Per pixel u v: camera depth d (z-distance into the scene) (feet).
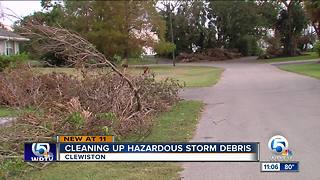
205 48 256.11
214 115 41.06
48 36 31.30
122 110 33.30
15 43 122.72
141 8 158.51
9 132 27.58
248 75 99.55
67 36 31.78
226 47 257.55
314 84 67.21
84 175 22.24
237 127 34.40
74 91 35.40
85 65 35.60
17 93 38.52
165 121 37.73
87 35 148.97
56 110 31.01
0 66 79.10
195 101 52.54
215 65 182.50
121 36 152.46
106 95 33.83
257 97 54.13
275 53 224.74
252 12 241.14
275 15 228.22
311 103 46.57
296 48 232.12
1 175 22.15
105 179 21.49
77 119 27.94
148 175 21.93
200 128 34.40
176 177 21.57
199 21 252.62
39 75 45.09
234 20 246.27
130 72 41.68
